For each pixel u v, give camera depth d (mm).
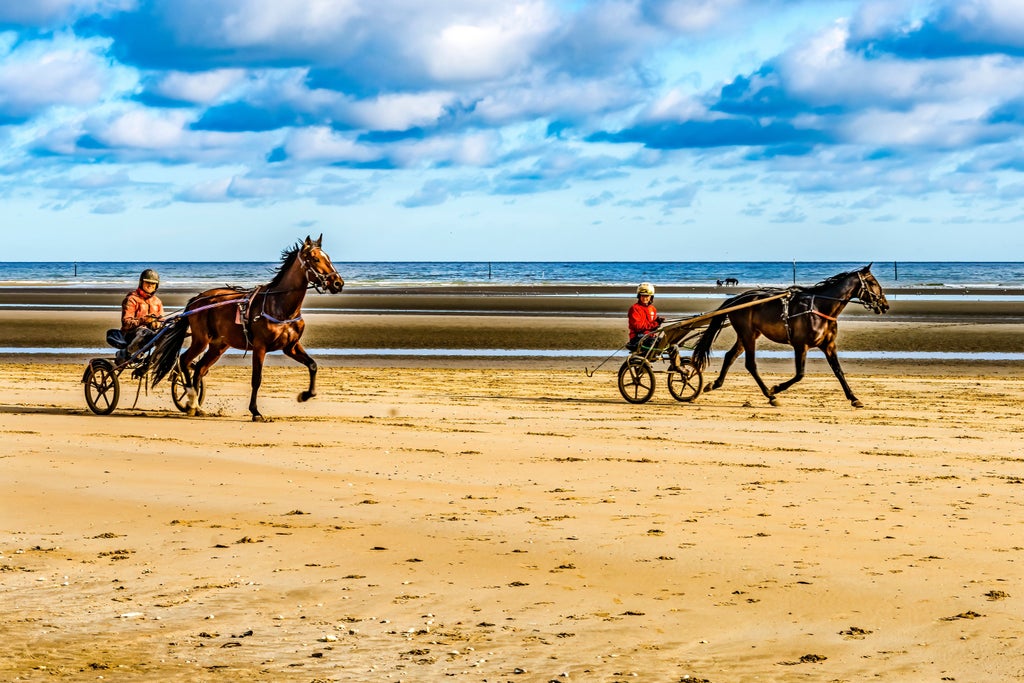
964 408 19359
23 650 6832
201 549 9203
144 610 7648
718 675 6312
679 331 19984
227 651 6812
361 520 10156
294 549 9172
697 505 10758
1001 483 11898
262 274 141625
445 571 8516
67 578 8406
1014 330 38062
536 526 9883
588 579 8258
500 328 39625
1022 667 6340
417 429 16172
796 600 7672
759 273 166250
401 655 6727
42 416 17453
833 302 19391
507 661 6594
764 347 32594
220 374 25859
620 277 135625
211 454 13719
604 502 10914
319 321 42438
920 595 7715
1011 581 8008
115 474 12305
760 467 12961
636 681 6227
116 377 17797
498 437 15375
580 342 35000
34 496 11148
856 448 14500
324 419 17328
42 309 51562
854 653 6637
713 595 7828
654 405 19734
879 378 25062
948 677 6215
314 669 6488
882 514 10305
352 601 7820
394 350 32750
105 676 6371
